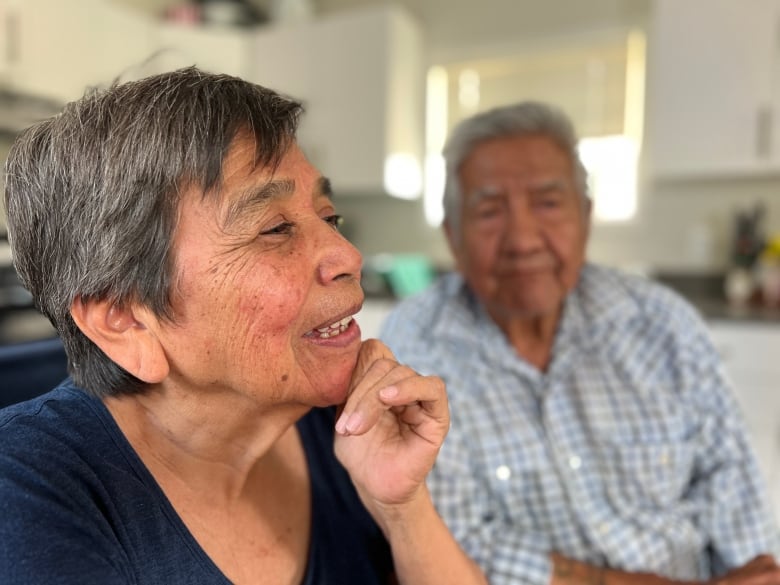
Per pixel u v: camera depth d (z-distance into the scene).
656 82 2.16
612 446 0.88
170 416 0.49
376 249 3.09
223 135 0.42
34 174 0.43
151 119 0.41
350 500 0.63
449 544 0.61
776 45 1.99
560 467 0.86
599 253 2.60
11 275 1.49
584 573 0.76
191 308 0.43
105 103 0.43
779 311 1.97
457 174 0.97
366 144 2.69
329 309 0.47
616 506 0.86
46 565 0.37
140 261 0.42
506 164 0.91
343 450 0.58
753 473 0.91
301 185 0.47
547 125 0.94
